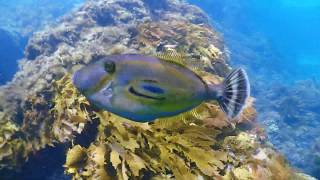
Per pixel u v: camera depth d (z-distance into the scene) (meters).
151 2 4.93
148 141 1.21
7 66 5.77
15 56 5.98
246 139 1.59
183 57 0.51
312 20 13.84
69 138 1.50
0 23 8.05
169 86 0.47
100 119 1.33
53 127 1.65
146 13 4.41
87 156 1.31
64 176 1.82
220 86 0.46
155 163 1.21
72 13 4.61
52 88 1.91
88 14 4.10
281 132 5.55
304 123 5.85
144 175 1.25
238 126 1.81
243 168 1.39
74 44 3.79
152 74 0.46
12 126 1.84
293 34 13.49
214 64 2.45
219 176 1.25
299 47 12.97
